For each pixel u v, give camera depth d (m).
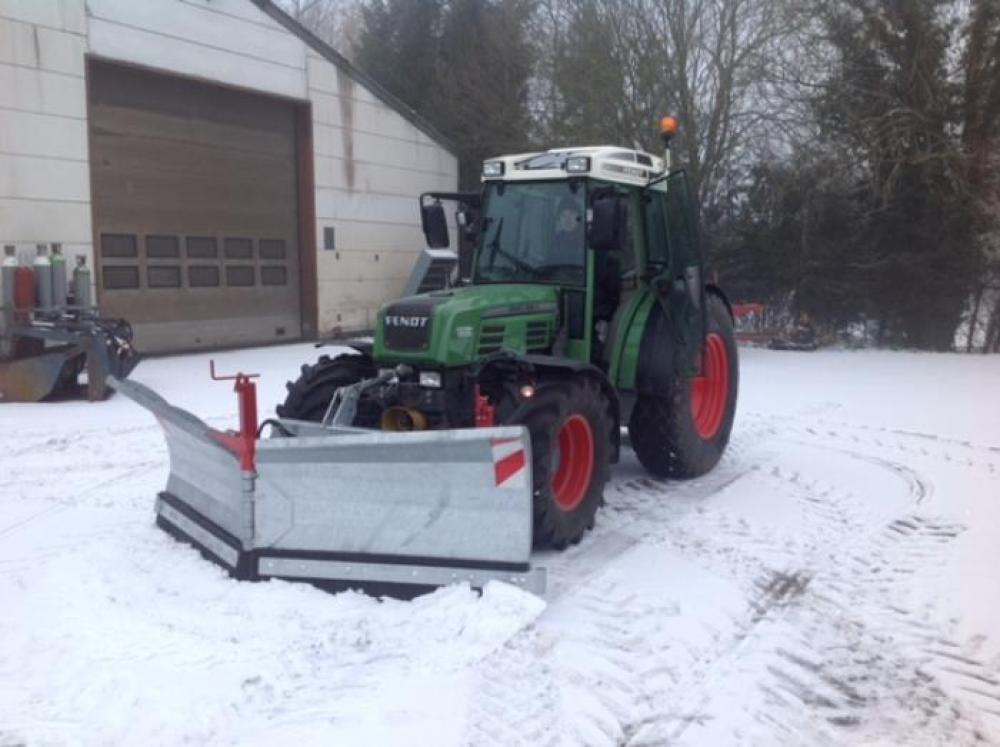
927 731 3.63
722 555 5.49
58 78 11.55
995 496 6.82
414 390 5.51
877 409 10.37
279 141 15.37
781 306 19.31
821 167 17.44
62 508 6.23
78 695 3.65
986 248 17.67
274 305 15.51
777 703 3.82
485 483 4.40
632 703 3.76
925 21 16.92
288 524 4.77
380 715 3.54
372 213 17.00
